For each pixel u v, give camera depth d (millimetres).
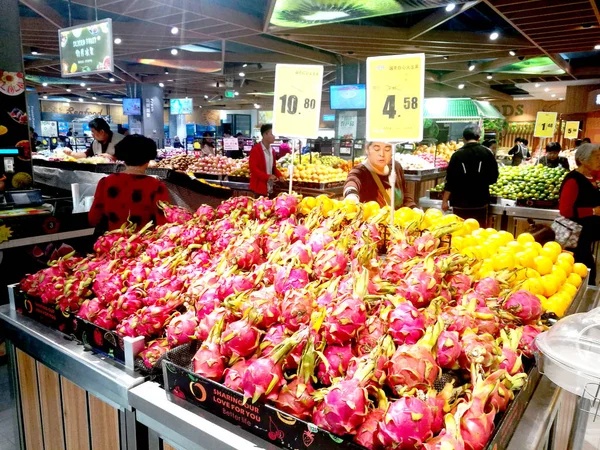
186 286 1565
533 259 1995
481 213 4988
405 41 9742
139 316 1459
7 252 3396
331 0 6391
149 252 1812
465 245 2078
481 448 941
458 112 12562
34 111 23000
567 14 7500
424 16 9719
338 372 1106
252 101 27266
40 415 1809
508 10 7238
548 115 8602
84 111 30453
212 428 1156
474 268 1767
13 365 1887
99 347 1545
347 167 7777
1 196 3650
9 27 4203
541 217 5102
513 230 5332
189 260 1804
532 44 10000
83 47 6461
